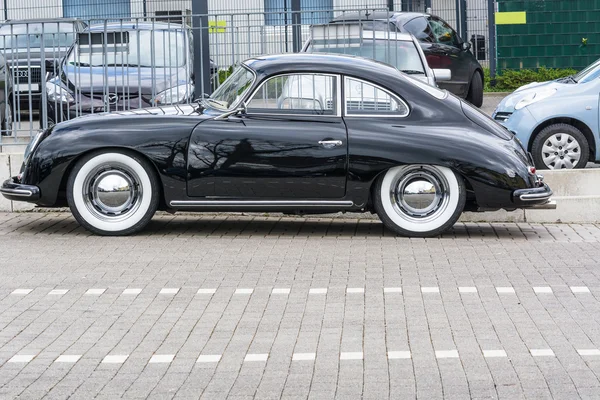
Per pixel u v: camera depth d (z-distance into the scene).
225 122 11.13
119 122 11.16
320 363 6.86
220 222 12.50
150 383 6.52
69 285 9.17
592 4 28.33
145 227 11.98
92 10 30.08
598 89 15.08
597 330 7.61
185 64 14.33
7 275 9.57
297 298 8.64
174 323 7.92
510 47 28.59
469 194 11.41
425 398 6.14
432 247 10.85
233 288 9.00
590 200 12.72
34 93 14.65
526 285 9.05
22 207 13.21
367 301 8.52
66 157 11.10
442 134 11.11
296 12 14.68
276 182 11.12
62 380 6.60
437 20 21.88
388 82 11.25
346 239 11.34
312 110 11.20
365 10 14.87
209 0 28.12
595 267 9.79
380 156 11.06
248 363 6.89
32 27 17.22
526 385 6.36
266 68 11.26
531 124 14.97
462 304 8.40
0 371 6.80
